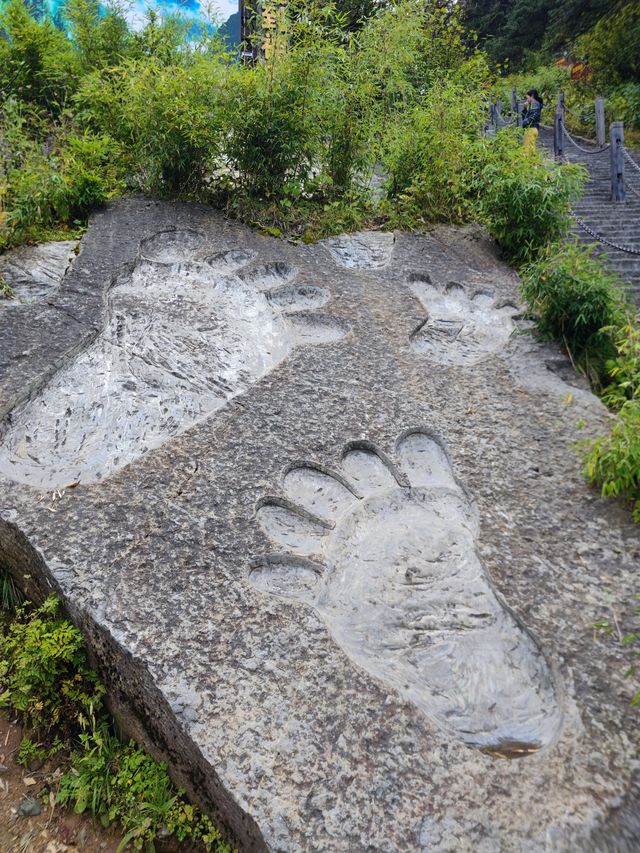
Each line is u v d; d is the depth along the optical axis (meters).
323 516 2.96
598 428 3.54
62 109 6.88
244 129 5.30
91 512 2.80
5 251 4.75
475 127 6.48
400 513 3.03
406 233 5.69
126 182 5.79
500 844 1.79
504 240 5.53
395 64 6.16
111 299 4.29
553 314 4.25
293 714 2.12
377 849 1.80
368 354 4.06
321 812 1.88
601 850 1.77
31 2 8.53
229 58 5.50
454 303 4.85
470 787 1.93
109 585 2.49
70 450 3.18
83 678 2.57
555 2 17.59
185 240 5.13
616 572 2.66
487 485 3.13
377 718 2.12
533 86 15.12
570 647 2.34
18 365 3.52
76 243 4.92
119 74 6.54
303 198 5.89
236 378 3.79
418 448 3.43
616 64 13.97
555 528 2.89
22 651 2.57
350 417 3.50
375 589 2.62
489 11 20.36
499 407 3.74
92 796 2.34
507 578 2.62
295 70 5.18
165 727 2.22
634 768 1.96
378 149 6.16
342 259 5.17
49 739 2.55
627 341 3.56
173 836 2.25
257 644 2.33
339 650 2.34
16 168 5.25
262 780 1.96
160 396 3.55
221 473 3.06
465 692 2.25
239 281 4.68
